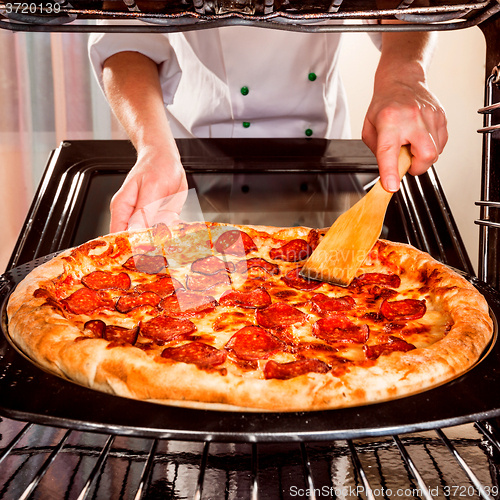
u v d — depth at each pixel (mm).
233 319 876
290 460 594
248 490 550
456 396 576
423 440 638
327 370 661
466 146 2889
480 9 814
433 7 769
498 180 938
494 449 622
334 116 2281
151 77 1664
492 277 969
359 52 2898
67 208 1307
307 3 735
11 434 625
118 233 1114
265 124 2049
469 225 2951
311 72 1907
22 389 576
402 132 1004
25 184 2812
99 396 565
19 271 992
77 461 584
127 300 908
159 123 1424
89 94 2770
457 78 2809
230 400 595
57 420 509
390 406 554
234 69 1881
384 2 740
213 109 1987
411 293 996
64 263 982
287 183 1494
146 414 530
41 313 751
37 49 2650
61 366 656
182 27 802
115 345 662
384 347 742
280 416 532
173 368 617
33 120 2748
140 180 1153
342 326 826
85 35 2676
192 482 558
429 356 662
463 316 787
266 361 717
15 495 531
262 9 767
